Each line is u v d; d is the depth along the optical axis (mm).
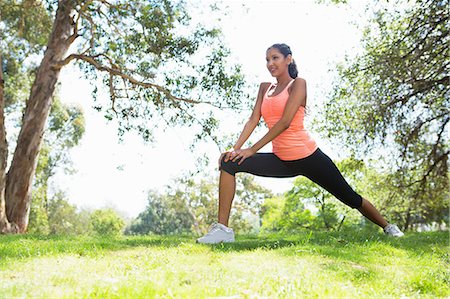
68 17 14562
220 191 6070
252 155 6105
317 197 30969
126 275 3500
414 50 12773
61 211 39875
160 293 2881
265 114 6125
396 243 6180
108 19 14742
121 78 15016
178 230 55312
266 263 4121
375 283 3680
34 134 13609
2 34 18812
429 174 16625
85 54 15055
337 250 5086
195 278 3369
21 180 13289
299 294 2975
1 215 12359
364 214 7098
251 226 40156
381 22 14664
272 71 6113
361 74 14727
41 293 2936
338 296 2992
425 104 13680
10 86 22406
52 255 4516
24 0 17656
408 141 14453
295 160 6051
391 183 17188
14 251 4781
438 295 3578
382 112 13664
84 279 3379
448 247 6051
